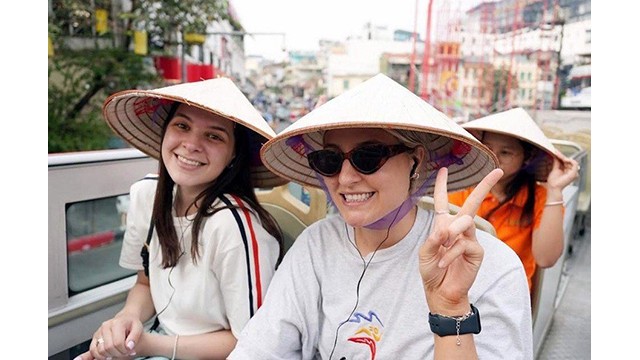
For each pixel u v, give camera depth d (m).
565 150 3.01
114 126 1.43
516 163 1.79
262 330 1.11
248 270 1.23
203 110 1.26
